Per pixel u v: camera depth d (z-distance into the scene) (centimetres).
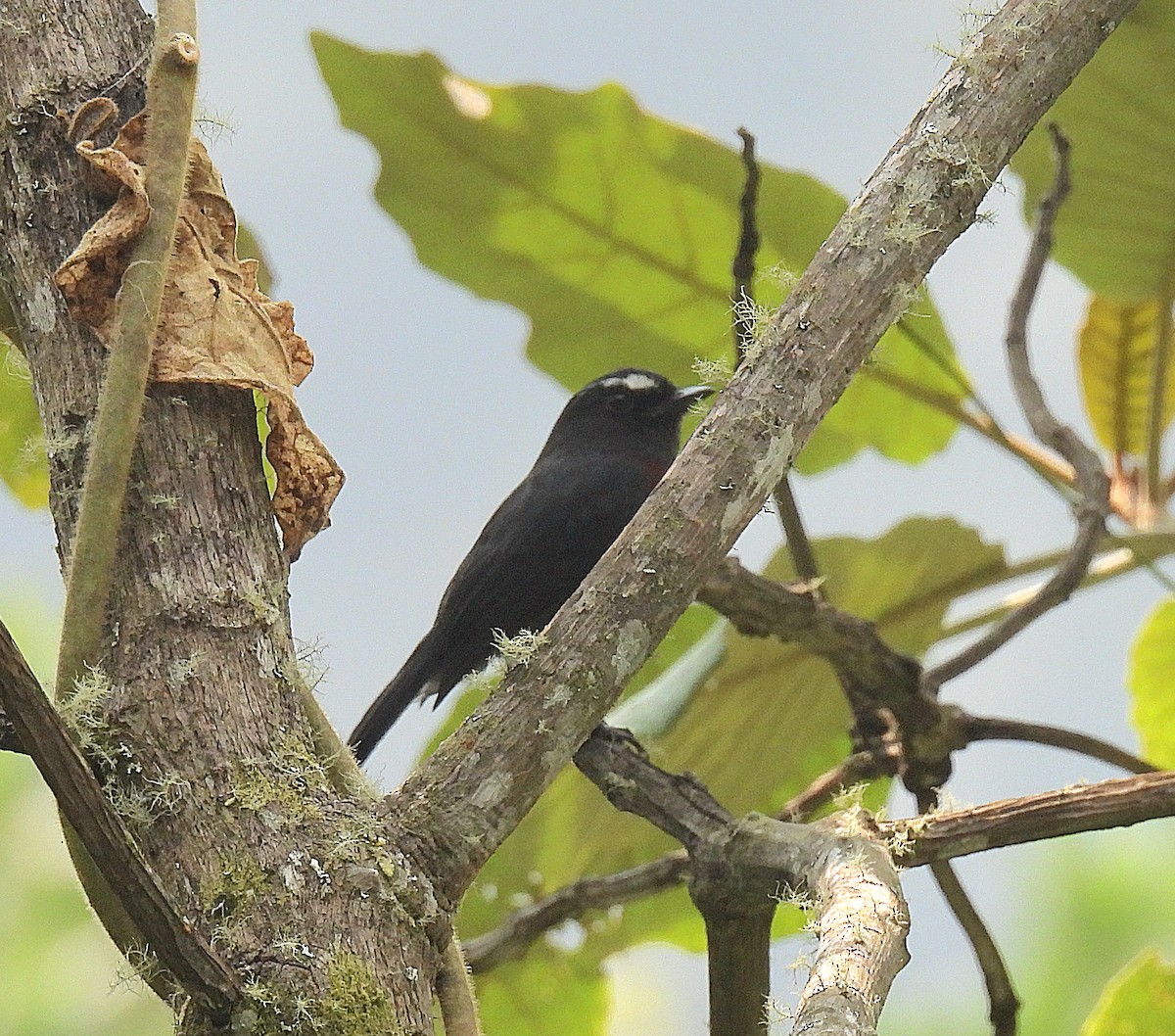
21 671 303
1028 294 688
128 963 348
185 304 374
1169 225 736
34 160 383
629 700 758
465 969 361
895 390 802
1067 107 717
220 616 354
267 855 335
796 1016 321
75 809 308
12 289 385
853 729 686
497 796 361
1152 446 756
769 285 808
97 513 348
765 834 455
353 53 768
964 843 466
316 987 323
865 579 776
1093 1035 696
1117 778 482
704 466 383
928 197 403
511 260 829
